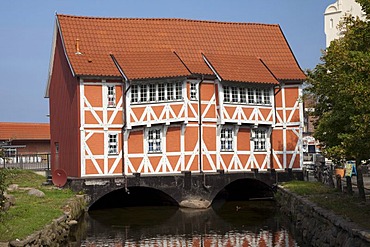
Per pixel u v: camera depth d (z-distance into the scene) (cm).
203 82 3008
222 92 3009
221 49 3288
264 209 2820
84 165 2847
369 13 1498
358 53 1456
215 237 2045
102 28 3162
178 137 2950
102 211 2783
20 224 1603
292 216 2330
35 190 2444
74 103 2914
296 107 3228
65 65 3091
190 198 2877
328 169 3080
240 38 3409
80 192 2673
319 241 1656
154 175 2822
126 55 3022
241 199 3328
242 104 3055
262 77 3102
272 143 3191
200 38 3309
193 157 2958
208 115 3002
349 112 1619
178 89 2916
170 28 3300
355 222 1453
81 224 2358
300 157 3216
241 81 3000
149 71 2886
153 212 2739
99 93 2889
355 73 1456
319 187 2528
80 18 3170
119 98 2927
